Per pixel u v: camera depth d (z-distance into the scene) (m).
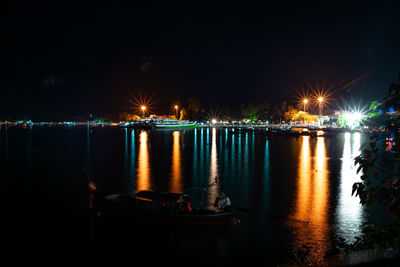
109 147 72.44
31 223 22.59
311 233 20.53
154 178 37.31
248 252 18.11
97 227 21.70
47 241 19.70
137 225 21.50
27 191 31.36
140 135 117.75
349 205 26.09
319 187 32.62
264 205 26.41
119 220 22.12
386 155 7.97
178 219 20.45
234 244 19.12
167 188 32.62
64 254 18.22
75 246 19.11
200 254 18.17
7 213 24.66
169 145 76.69
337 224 21.94
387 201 7.85
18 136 114.00
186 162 49.31
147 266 16.98
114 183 34.84
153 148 69.94
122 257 17.95
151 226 21.11
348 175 38.84
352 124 120.81
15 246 19.00
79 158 54.12
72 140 94.06
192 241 19.58
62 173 40.69
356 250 9.65
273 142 82.94
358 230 20.84
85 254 18.06
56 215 24.16
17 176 38.84
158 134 123.69
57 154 59.75
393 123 8.31
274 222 22.38
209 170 42.34
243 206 26.19
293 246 18.81
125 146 74.50
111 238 20.03
